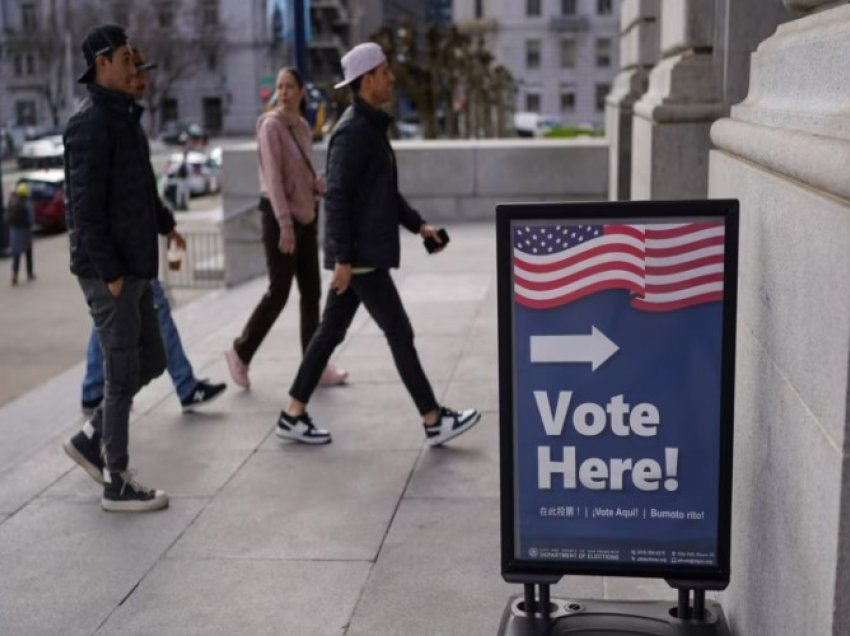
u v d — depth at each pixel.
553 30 91.75
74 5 78.44
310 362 5.89
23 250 20.05
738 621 3.29
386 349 8.15
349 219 5.43
